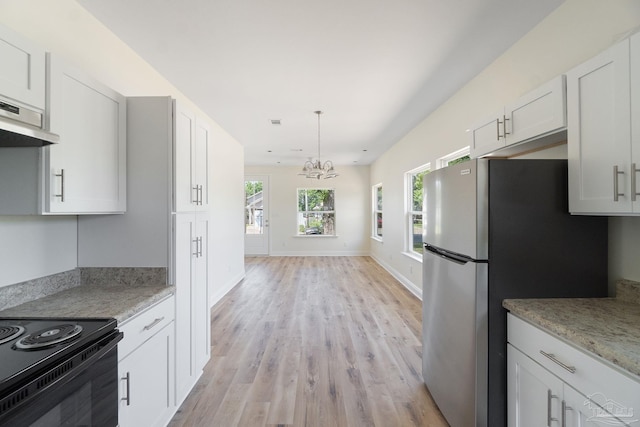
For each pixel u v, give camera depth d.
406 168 4.93
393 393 2.08
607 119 1.18
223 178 4.50
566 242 1.50
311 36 2.15
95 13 1.88
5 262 1.42
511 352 1.43
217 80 2.86
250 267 6.71
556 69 1.86
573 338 1.07
